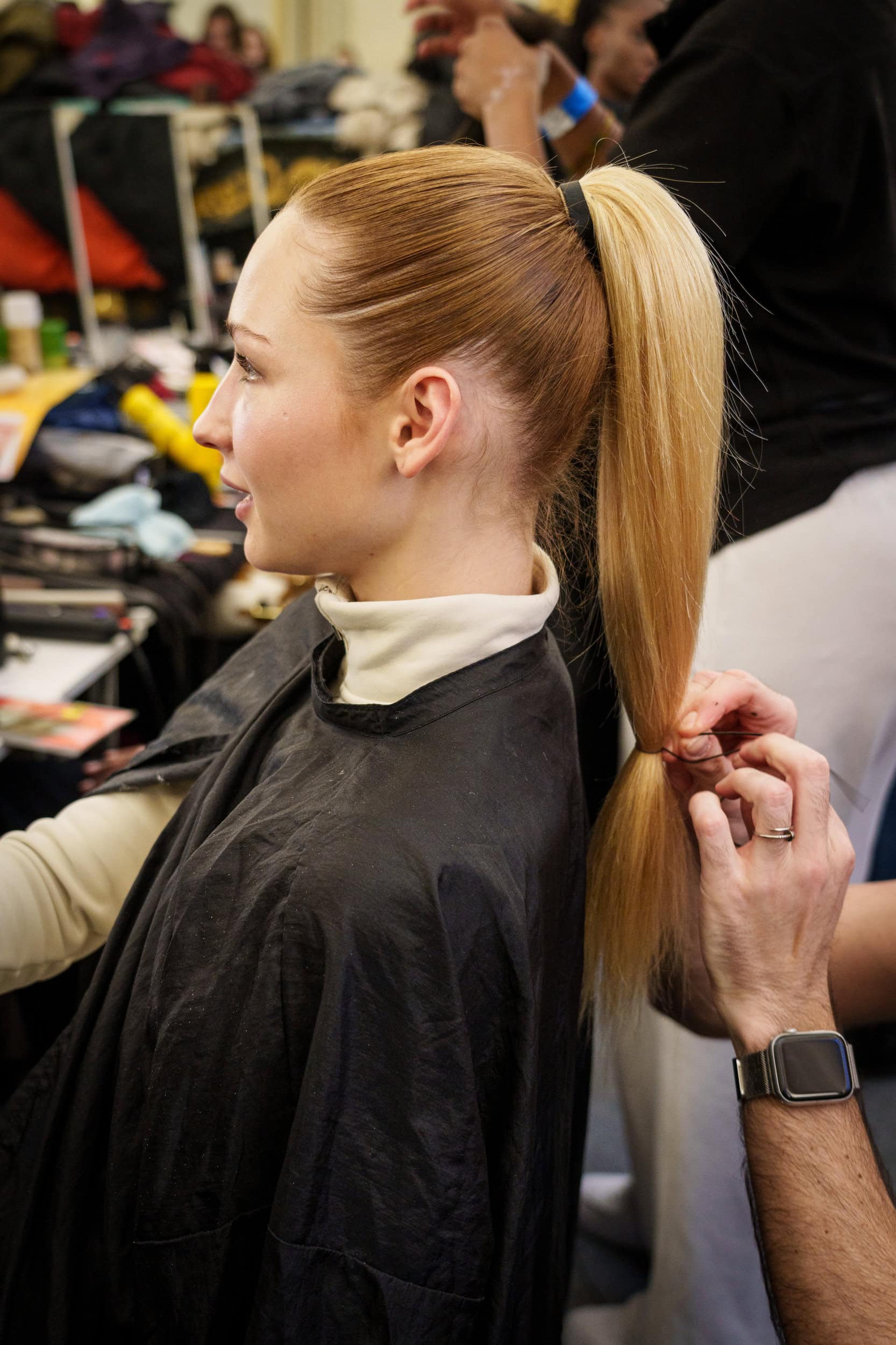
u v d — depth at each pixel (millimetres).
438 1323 528
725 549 993
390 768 524
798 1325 583
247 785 602
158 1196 544
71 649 1489
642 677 638
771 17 877
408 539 551
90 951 692
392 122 2486
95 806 690
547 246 525
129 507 1735
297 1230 497
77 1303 621
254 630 1802
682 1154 1074
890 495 994
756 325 973
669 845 672
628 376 562
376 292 503
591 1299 1312
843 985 782
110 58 2498
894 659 1010
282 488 538
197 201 2531
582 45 1570
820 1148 604
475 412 524
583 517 688
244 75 2676
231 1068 521
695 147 894
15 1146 636
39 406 1970
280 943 500
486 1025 532
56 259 2527
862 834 1158
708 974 658
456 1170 509
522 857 531
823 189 909
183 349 2439
